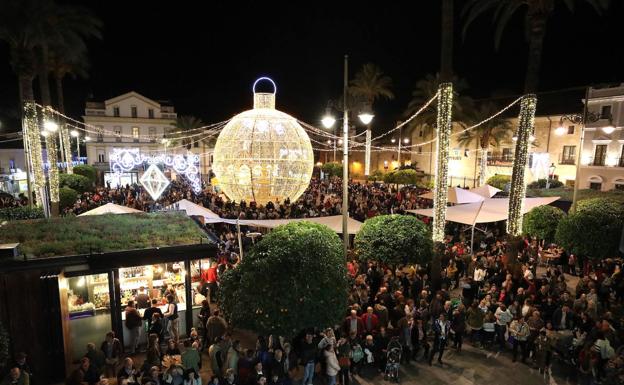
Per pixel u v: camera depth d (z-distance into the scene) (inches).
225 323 420.8
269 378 366.0
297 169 922.1
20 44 807.1
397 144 2294.5
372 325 427.5
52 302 379.9
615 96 1320.1
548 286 509.4
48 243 419.2
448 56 598.2
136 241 442.0
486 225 951.0
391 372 397.7
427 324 468.1
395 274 565.9
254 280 370.6
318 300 368.2
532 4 609.6
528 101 631.8
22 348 373.7
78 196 1075.9
